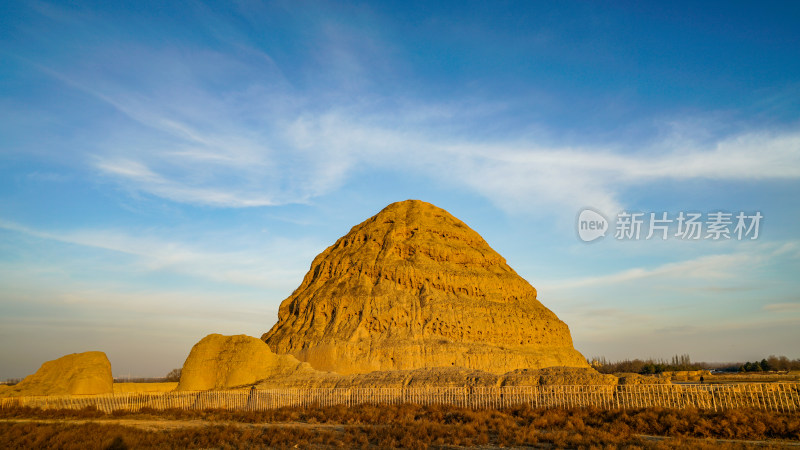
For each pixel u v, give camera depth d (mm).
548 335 75250
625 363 147750
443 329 69875
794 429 26312
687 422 28203
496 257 86938
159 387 61969
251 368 54375
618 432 27688
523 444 25547
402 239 83875
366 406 39062
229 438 27953
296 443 26750
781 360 154625
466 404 38438
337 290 77688
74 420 38562
